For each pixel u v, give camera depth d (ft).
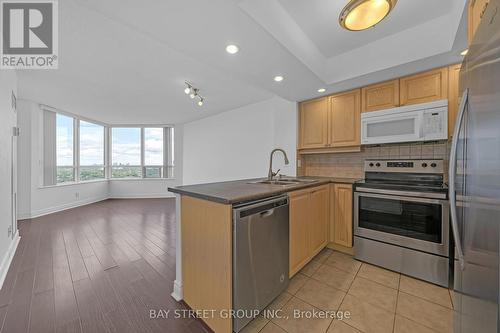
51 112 14.82
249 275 4.47
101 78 9.84
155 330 4.52
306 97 10.05
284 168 11.21
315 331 4.50
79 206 17.02
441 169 7.04
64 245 8.96
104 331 4.45
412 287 6.05
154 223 12.31
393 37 6.81
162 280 6.39
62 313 4.95
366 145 9.21
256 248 4.65
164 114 17.08
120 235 10.26
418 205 6.45
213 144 17.42
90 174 18.85
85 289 5.89
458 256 3.35
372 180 8.38
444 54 6.09
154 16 4.57
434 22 6.07
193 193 4.97
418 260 6.45
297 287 6.07
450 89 6.77
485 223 2.36
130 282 6.27
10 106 8.05
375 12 3.73
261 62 6.64
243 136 14.97
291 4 5.52
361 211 7.63
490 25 2.30
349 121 9.00
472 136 2.82
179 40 5.49
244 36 5.33
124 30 6.31
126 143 21.21
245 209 4.37
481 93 2.53
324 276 6.64
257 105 14.02
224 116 16.37
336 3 5.49
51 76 9.57
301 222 6.59
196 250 5.02
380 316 4.91
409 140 7.36
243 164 15.01
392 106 7.86
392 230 6.93
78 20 5.89
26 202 13.15
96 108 15.10
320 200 7.89
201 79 10.09
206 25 4.90
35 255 7.98
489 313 2.24
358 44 7.36
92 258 7.77
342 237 8.20
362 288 6.01
